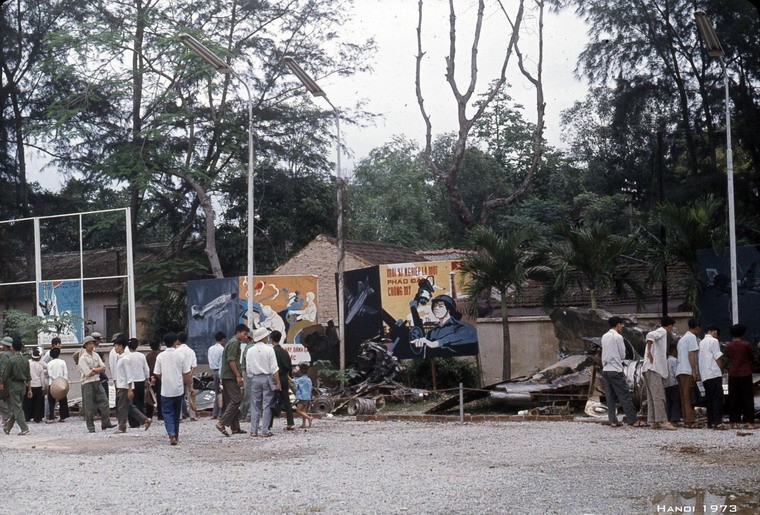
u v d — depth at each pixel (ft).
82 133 127.54
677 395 61.05
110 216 157.38
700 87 138.31
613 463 43.04
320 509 32.53
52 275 160.45
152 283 128.26
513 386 73.36
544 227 154.61
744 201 127.75
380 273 95.14
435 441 54.95
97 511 33.45
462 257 94.48
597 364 69.51
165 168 136.36
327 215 153.17
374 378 86.89
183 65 129.80
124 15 132.05
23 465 48.55
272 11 140.46
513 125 192.13
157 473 43.73
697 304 87.71
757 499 33.22
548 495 34.45
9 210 149.48
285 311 99.55
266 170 147.02
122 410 67.15
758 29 127.75
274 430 66.18
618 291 91.09
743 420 58.54
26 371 68.95
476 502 33.19
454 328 91.56
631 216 134.10
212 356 77.82
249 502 34.45
